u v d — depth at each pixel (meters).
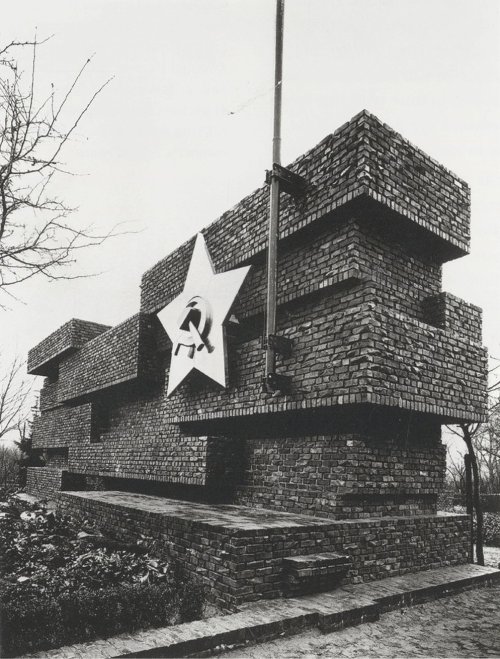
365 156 7.14
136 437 12.74
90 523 9.47
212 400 9.78
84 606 4.60
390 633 5.11
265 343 7.93
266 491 8.41
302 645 4.68
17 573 5.81
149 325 13.40
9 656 3.97
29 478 20.62
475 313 8.60
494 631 5.27
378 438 7.34
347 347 6.96
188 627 4.62
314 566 5.66
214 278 9.84
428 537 7.54
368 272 7.49
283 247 8.81
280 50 8.82
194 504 9.10
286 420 8.50
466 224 8.73
